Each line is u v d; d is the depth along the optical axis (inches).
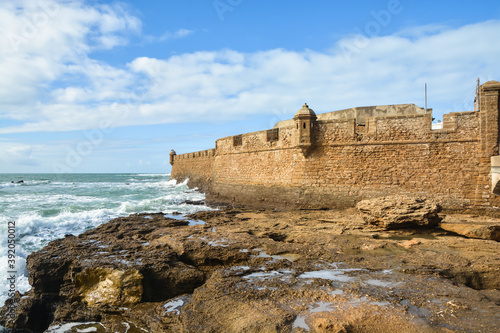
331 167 842.8
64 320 365.4
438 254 432.8
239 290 312.7
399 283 325.4
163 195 1499.8
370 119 811.4
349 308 265.6
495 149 695.7
